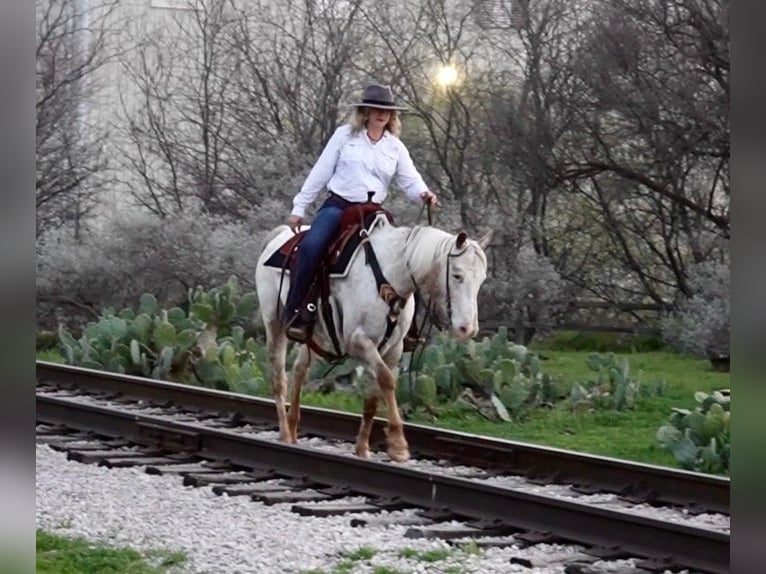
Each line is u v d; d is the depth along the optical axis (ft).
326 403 48.98
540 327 68.08
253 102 81.10
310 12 80.38
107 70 88.99
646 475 30.94
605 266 69.15
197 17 84.02
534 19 69.72
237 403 44.24
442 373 47.39
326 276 34.55
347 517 28.91
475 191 71.87
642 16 64.75
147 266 73.51
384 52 77.92
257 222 73.72
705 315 61.16
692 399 50.90
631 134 66.08
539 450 33.58
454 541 26.45
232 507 30.12
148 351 55.72
